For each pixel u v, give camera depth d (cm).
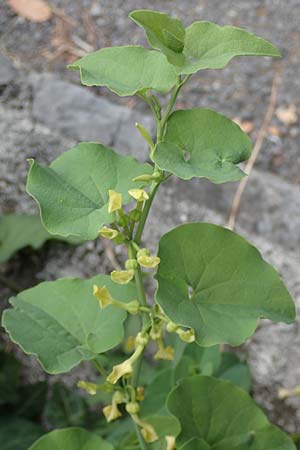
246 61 125
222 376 94
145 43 125
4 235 111
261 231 108
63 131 116
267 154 114
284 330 108
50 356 62
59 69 123
